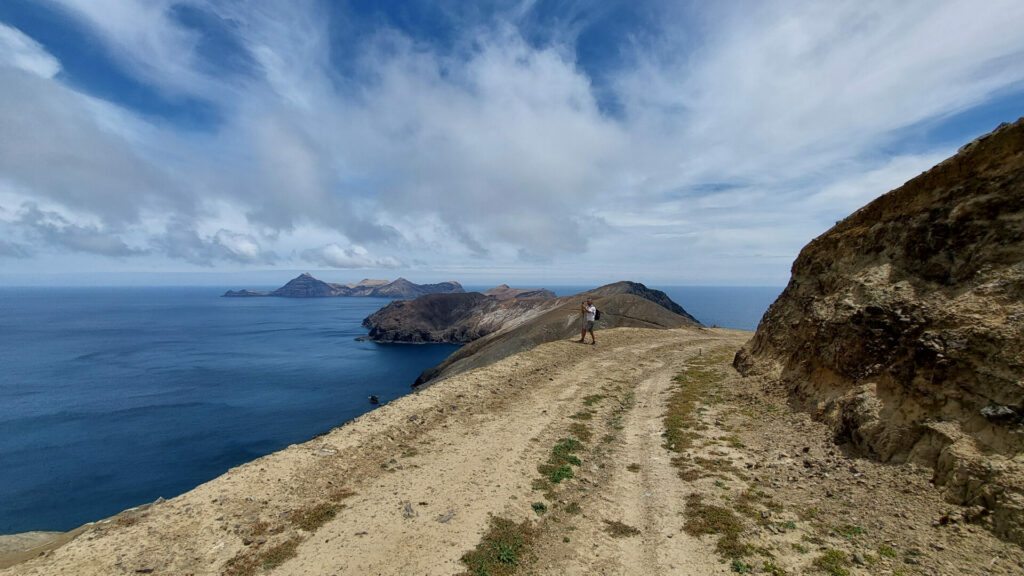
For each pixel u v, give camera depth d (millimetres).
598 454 12320
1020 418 7723
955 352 9234
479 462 11359
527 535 8227
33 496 42719
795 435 12273
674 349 29891
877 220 14523
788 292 19703
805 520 8234
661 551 7664
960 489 7801
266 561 7301
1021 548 6453
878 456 9750
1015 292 9117
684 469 10969
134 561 7199
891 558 6871
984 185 10672
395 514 8773
